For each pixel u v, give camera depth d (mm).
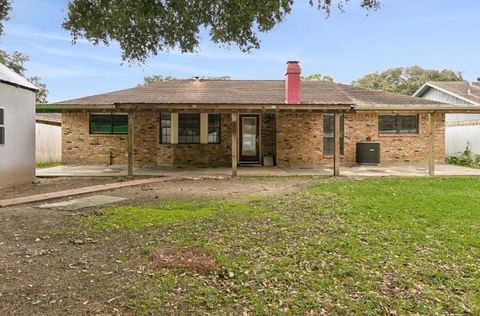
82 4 7656
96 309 3029
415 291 3461
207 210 6727
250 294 3338
